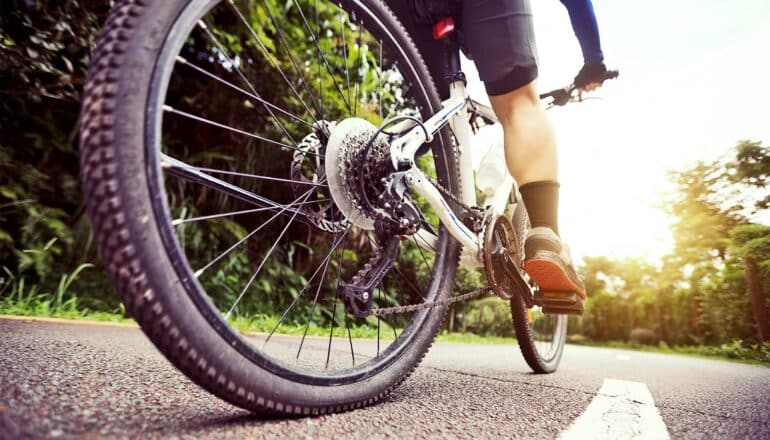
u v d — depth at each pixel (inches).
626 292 725.9
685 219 644.7
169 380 46.6
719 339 490.6
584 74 70.6
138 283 29.7
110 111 30.0
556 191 58.4
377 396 46.6
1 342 61.2
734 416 52.6
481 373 79.5
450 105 61.4
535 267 56.7
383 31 55.8
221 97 167.9
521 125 57.5
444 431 37.8
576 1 65.7
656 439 39.6
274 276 180.2
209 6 37.1
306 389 39.1
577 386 70.0
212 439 30.1
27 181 136.3
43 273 130.6
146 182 30.6
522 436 38.0
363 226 50.5
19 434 24.6
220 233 166.6
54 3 120.0
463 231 58.0
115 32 31.6
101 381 42.5
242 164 175.6
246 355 35.2
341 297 47.6
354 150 48.0
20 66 113.4
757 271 442.3
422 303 57.1
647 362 158.1
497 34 54.7
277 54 165.6
